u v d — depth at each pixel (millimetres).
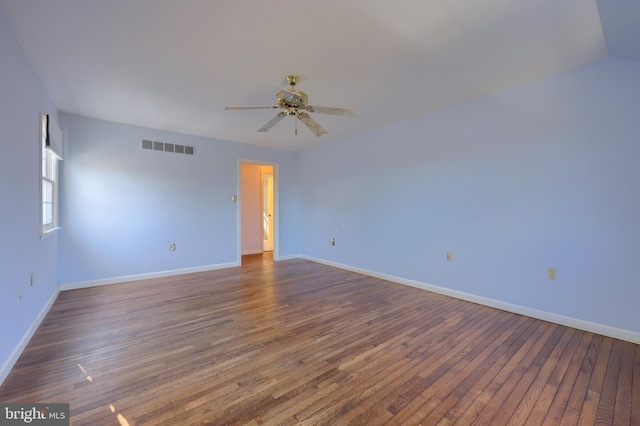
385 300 3225
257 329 2445
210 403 1521
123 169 3939
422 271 3678
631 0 1585
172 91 2861
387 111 3475
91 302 3102
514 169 2828
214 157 4785
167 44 2062
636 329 2207
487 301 3047
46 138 2719
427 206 3604
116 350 2072
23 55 2123
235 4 1652
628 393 1612
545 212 2643
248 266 5078
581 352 2066
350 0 1627
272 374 1788
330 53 2184
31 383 1676
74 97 3008
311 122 2859
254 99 3064
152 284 3846
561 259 2559
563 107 2518
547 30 1921
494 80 2660
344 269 4848
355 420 1407
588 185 2406
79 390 1617
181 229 4465
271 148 5520
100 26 1854
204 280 4078
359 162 4582
